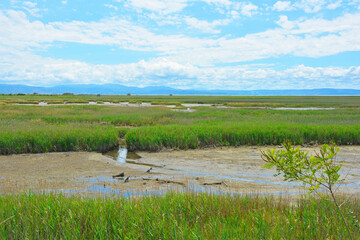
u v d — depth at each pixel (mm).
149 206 4125
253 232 3371
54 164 9281
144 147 11984
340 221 3734
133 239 3230
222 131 13523
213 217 3844
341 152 11180
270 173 8242
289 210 4238
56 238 3291
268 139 13133
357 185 6812
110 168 8797
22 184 6984
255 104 57375
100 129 14211
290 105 54844
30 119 21953
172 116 26453
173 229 3424
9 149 10883
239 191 6367
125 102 65562
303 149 11797
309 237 3365
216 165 9289
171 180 7395
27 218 3689
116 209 4004
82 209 3918
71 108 36156
